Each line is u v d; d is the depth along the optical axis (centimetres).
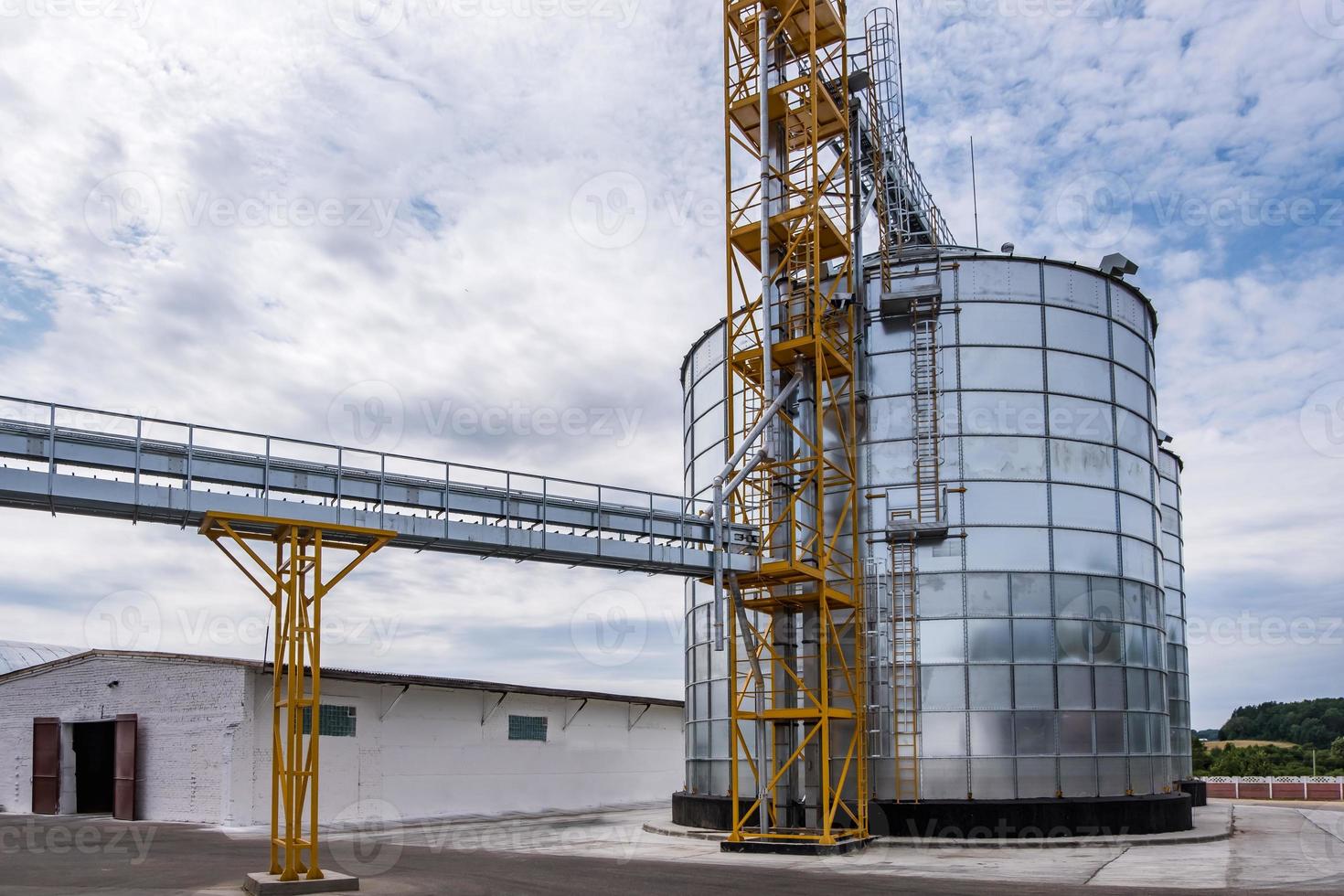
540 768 4747
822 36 3194
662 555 2789
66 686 4194
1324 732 13312
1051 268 3180
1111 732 2967
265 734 3628
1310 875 2052
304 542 1998
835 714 2698
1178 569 4831
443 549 2539
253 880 1822
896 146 3647
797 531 3091
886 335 3156
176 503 2119
